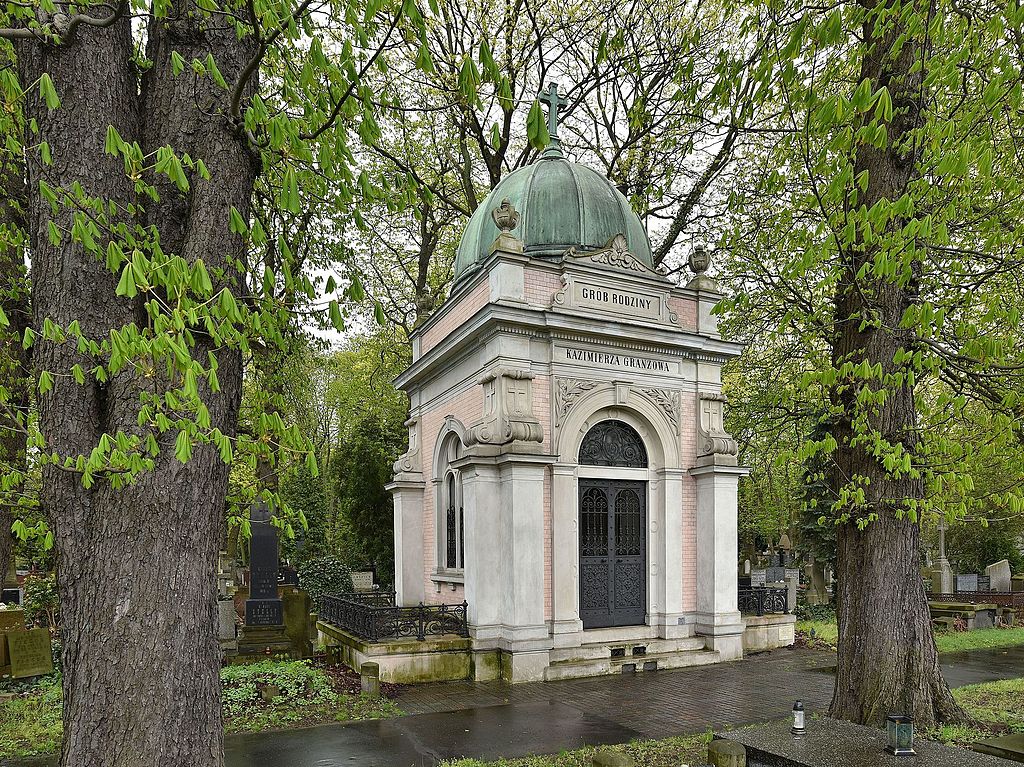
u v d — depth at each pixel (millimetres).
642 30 18500
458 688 11195
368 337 28500
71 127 4117
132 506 3971
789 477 23047
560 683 11594
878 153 7547
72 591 3971
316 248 7758
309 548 26562
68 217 4023
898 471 7012
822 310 8930
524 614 11844
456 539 14773
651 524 14000
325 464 36281
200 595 4148
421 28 4199
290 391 9156
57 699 9742
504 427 12336
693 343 14188
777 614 15266
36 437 3826
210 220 4434
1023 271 7914
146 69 4758
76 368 3750
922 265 8234
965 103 6305
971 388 7891
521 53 20109
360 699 10156
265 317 4727
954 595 21828
